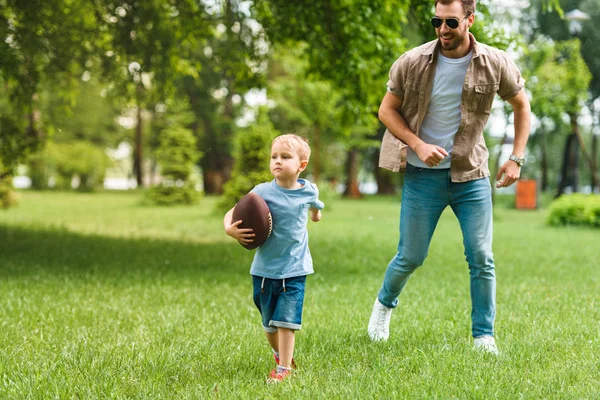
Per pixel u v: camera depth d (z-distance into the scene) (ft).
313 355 14.53
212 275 29.66
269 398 11.30
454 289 26.07
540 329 17.43
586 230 62.80
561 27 107.34
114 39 42.60
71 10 39.55
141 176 173.47
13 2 34.88
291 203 12.98
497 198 126.93
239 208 12.71
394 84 14.85
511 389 11.73
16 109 41.14
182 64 45.34
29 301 21.63
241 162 74.64
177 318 19.21
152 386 12.01
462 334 17.01
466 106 14.40
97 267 30.99
